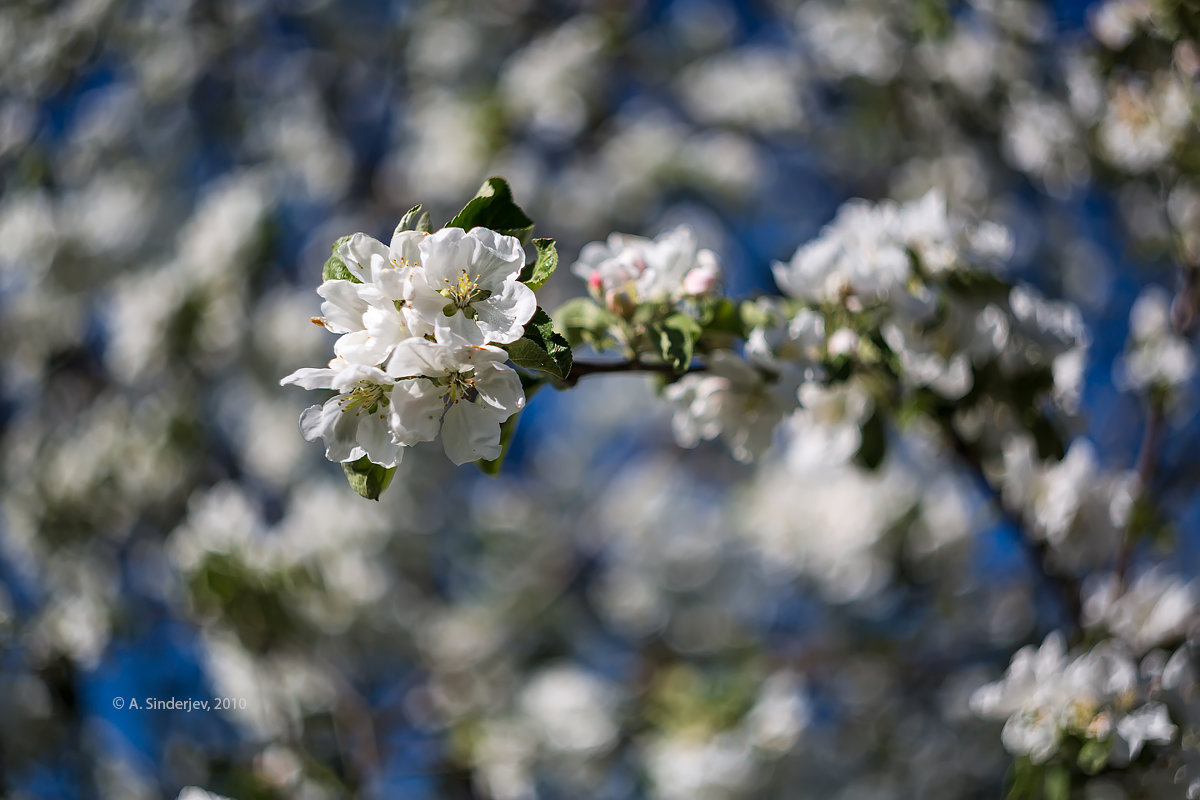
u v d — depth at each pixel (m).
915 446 4.91
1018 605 5.39
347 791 3.84
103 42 5.85
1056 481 3.14
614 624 6.53
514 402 1.68
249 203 5.45
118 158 6.02
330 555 4.86
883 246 2.64
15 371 5.70
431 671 5.62
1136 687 2.64
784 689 5.14
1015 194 5.67
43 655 4.20
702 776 4.67
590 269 2.30
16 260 5.57
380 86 6.87
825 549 5.25
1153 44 3.38
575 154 6.75
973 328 2.60
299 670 4.11
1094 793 2.62
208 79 6.29
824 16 5.66
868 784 4.89
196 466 5.26
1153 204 4.25
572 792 5.07
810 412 2.82
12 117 5.66
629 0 6.98
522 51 6.88
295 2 6.67
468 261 1.70
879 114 5.43
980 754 4.86
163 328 5.21
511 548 6.75
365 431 1.73
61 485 5.01
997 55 4.41
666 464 7.33
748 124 6.72
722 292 2.42
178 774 4.19
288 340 5.44
